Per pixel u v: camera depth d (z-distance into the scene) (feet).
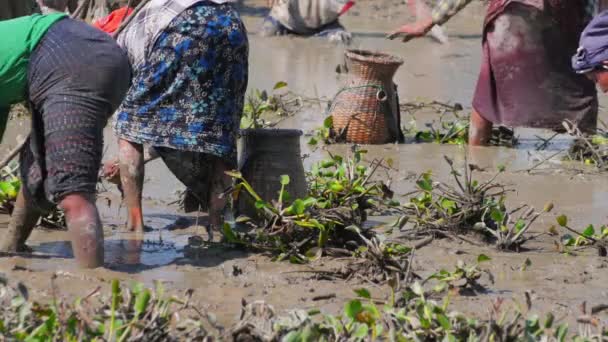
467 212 38.19
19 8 50.01
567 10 52.21
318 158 51.75
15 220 35.06
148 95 37.11
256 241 35.78
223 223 37.22
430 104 65.62
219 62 36.94
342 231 36.22
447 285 31.86
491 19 53.52
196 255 35.53
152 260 34.94
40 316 26.27
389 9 110.01
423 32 54.03
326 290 31.96
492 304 28.86
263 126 54.80
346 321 28.66
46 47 32.71
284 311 29.91
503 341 26.20
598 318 30.04
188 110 36.96
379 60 54.85
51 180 32.81
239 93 37.88
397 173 48.83
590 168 50.80
